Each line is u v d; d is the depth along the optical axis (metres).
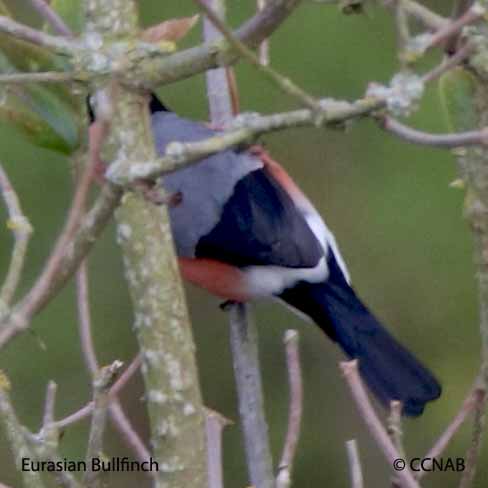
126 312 12.88
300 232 8.45
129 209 4.67
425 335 13.05
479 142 4.18
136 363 5.46
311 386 12.99
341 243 13.20
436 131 11.64
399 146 13.27
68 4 5.79
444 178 13.13
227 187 8.44
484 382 5.13
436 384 8.56
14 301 12.43
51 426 5.02
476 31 4.75
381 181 13.24
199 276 8.58
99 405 4.92
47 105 5.34
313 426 12.89
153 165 4.22
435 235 13.09
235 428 13.06
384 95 4.10
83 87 4.78
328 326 8.60
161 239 4.71
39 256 12.58
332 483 12.80
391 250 13.14
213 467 5.41
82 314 5.43
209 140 4.21
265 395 13.04
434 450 5.18
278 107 12.66
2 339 3.91
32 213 12.56
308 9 12.96
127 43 4.63
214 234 8.37
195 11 12.74
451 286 13.03
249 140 4.21
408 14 5.41
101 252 12.93
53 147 5.37
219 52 4.57
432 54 9.53
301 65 12.95
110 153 4.67
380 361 8.56
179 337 4.73
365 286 13.13
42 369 12.66
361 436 12.84
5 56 5.32
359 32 12.95
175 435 4.71
